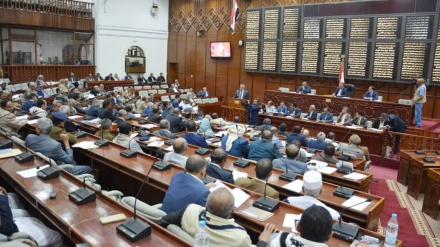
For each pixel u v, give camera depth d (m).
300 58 14.16
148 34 19.50
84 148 5.28
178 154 4.64
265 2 15.91
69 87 14.37
